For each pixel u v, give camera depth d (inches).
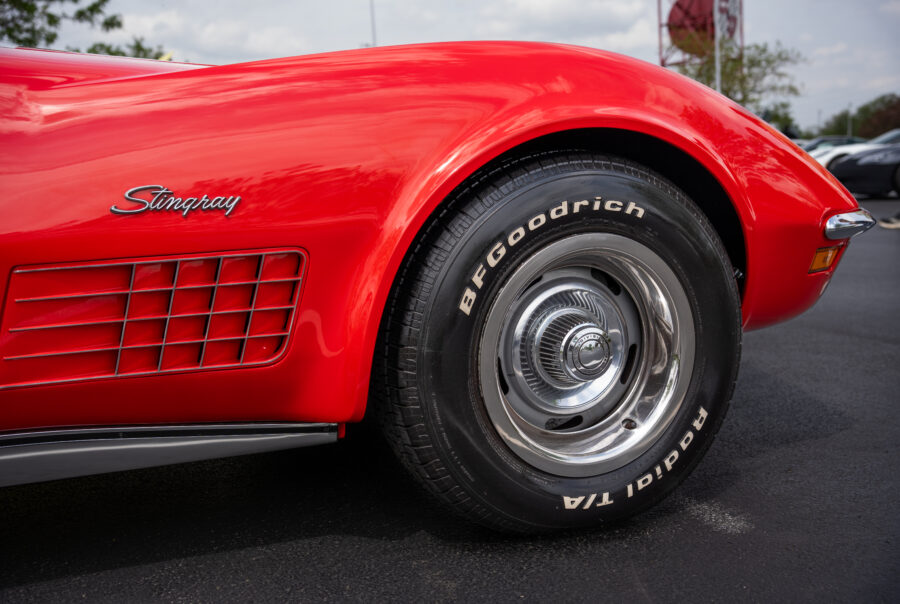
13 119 41.6
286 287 46.1
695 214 54.5
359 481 65.5
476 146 47.4
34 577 50.3
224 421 48.3
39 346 41.8
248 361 46.4
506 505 51.2
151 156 42.6
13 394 41.9
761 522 56.8
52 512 60.2
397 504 60.9
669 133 53.6
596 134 53.7
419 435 48.7
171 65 55.2
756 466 68.0
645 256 53.1
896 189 372.8
